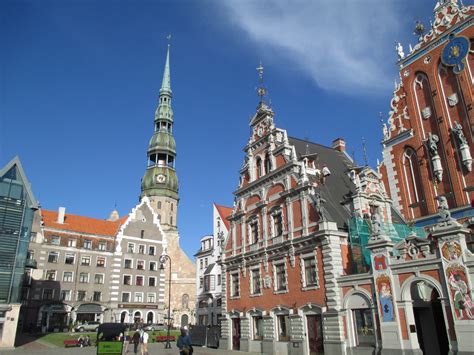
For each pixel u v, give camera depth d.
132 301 71.38
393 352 22.36
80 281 67.69
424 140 30.30
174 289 92.12
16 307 39.28
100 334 26.22
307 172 34.41
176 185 107.69
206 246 67.44
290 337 30.11
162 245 78.56
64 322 63.94
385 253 23.95
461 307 19.67
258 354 31.91
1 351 35.66
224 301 39.25
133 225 76.06
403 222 30.48
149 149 108.88
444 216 21.28
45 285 64.06
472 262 19.61
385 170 33.28
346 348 25.50
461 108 28.22
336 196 33.28
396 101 33.44
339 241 28.80
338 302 26.55
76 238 69.69
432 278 21.34
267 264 34.25
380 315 23.47
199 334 41.53
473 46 28.31
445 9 30.64
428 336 23.92
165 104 113.50
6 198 41.09
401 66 33.34
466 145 27.05
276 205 34.59
